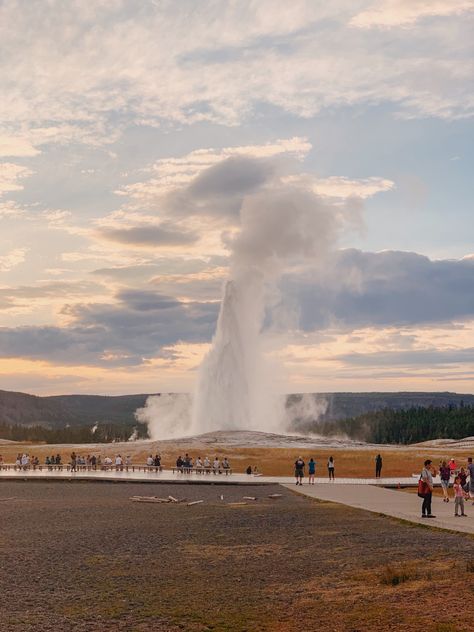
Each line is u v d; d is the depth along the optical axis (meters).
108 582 18.91
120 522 31.66
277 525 29.88
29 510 36.66
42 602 16.69
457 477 30.48
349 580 18.31
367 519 30.77
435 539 24.42
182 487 50.91
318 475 64.31
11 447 114.56
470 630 13.09
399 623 13.91
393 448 99.75
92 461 70.31
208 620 14.99
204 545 25.02
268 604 16.23
